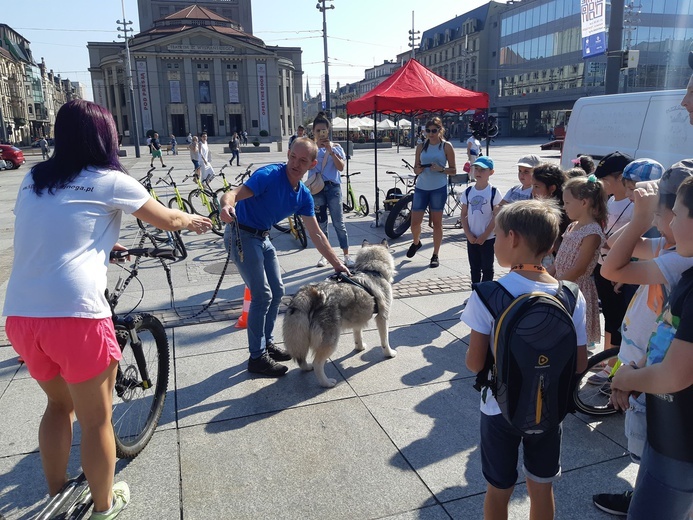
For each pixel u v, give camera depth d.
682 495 1.73
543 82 55.31
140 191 2.40
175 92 65.94
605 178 3.80
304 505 2.69
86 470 2.37
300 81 87.19
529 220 2.01
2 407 3.61
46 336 2.14
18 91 80.75
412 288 6.16
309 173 7.31
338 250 8.25
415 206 7.00
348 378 4.01
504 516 2.23
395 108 9.32
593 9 9.96
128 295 6.01
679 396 1.64
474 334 2.04
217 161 32.31
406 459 3.04
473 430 3.32
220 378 4.04
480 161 5.26
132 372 3.15
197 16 71.50
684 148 4.54
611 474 2.89
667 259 1.95
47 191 2.22
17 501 2.73
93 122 2.28
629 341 2.55
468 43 69.50
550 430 2.04
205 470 2.97
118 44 73.00
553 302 1.89
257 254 3.89
